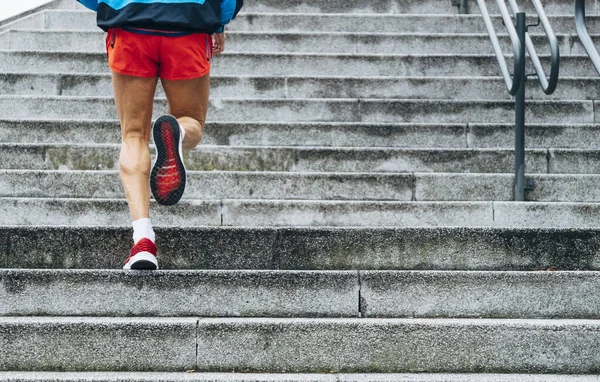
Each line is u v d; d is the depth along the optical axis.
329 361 3.39
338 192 5.15
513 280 3.67
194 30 3.67
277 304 3.64
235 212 4.71
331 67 7.14
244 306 3.63
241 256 3.94
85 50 7.57
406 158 5.51
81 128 5.74
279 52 7.57
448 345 3.40
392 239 3.98
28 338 3.36
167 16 3.60
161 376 3.22
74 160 5.38
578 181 5.20
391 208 4.75
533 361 3.40
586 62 7.12
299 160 5.50
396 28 8.11
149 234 3.65
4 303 3.60
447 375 3.30
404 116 6.30
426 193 5.18
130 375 3.23
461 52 7.62
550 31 4.88
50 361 3.35
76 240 3.93
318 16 8.12
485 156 5.50
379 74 7.14
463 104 6.30
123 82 3.75
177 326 3.38
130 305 3.60
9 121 5.71
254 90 6.70
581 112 6.28
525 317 3.67
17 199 4.61
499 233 3.99
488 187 5.19
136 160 3.74
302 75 7.10
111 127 5.75
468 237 3.99
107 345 3.37
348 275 3.66
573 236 3.98
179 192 3.57
